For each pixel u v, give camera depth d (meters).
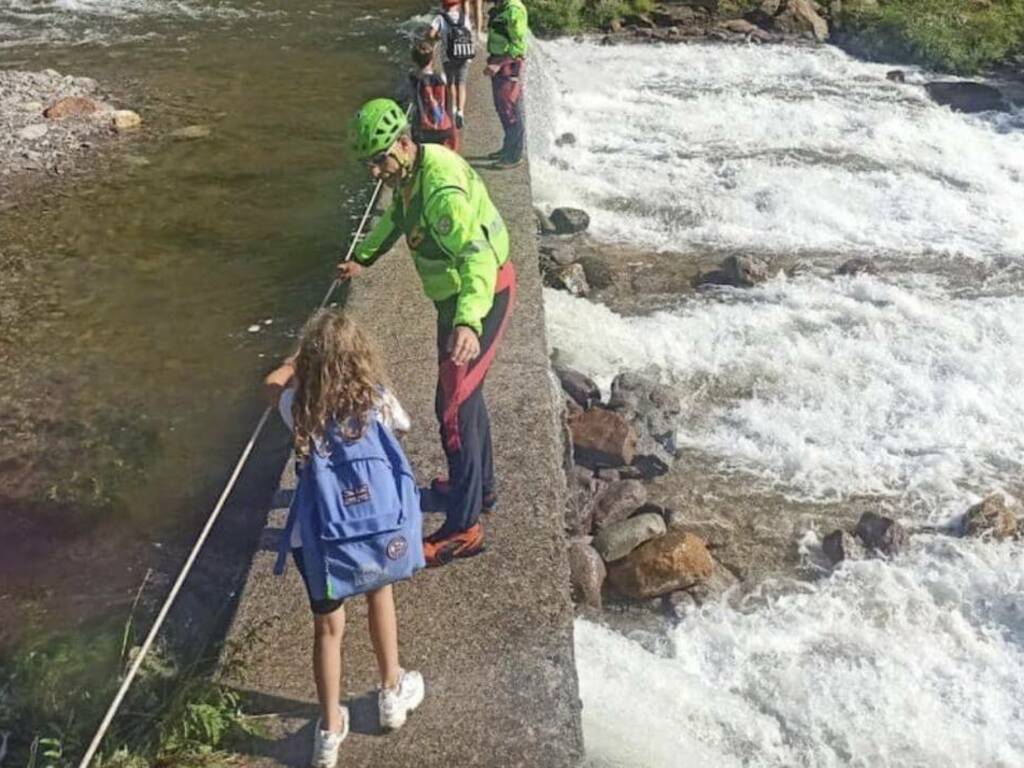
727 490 7.54
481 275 4.68
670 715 5.58
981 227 11.61
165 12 18.50
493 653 4.97
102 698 5.21
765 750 5.51
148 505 7.00
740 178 12.69
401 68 15.59
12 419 7.79
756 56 17.31
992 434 8.11
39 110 13.75
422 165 4.83
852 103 15.20
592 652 5.86
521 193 10.08
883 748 5.55
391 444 4.18
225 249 10.28
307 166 12.18
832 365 8.91
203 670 5.19
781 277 10.35
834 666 6.03
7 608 6.18
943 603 6.52
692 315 9.68
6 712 5.41
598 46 17.88
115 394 8.10
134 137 12.97
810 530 7.15
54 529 6.79
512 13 10.41
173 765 4.46
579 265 10.24
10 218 10.87
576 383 8.31
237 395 8.10
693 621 6.30
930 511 7.33
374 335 7.66
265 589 5.38
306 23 17.89
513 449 6.39
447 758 4.45
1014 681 5.97
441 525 5.74
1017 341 9.26
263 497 7.06
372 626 4.38
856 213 11.93
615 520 7.09
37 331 8.90
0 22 17.89
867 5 18.78
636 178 12.77
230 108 13.98
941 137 14.01
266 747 4.52
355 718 4.63
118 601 6.22
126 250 10.24
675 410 8.17
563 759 4.45
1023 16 18.59
